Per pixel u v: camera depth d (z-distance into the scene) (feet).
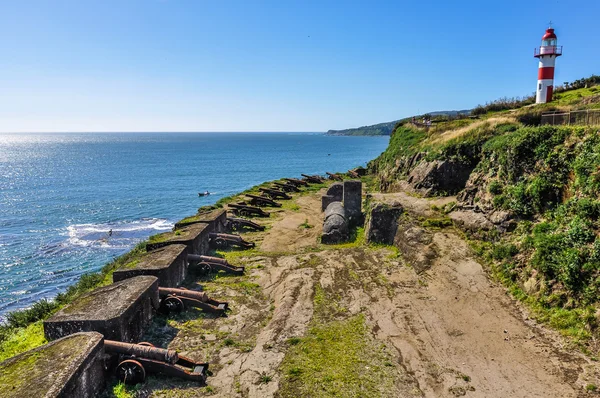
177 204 155.94
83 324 33.47
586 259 37.04
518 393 28.68
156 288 41.98
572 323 34.60
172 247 54.75
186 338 38.17
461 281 45.44
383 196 75.82
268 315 42.98
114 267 61.62
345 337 36.86
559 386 28.99
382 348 34.96
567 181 46.06
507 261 45.32
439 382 30.30
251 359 34.06
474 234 53.26
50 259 90.38
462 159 70.90
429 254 51.85
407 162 94.94
